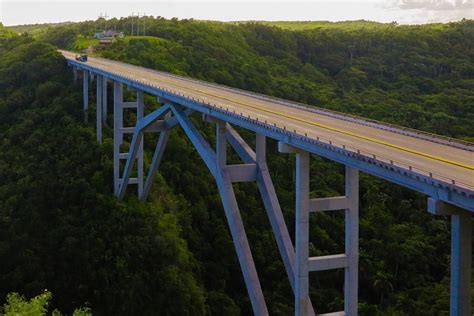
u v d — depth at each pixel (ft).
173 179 165.78
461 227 52.06
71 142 172.04
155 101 195.31
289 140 76.02
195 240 147.23
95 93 197.06
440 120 228.63
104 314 128.16
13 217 149.18
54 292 133.28
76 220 146.61
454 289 52.19
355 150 65.00
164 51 248.32
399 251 143.13
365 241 148.97
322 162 188.85
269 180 92.53
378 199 166.40
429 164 61.82
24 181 158.81
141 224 142.00
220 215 157.48
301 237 76.33
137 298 127.24
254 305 89.45
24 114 191.62
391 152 68.69
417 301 128.16
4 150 176.55
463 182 52.11
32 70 210.38
